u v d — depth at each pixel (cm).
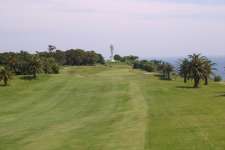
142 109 6706
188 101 7694
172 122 5000
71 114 6612
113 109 6994
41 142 3997
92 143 3794
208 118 5225
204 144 3588
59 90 10519
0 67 11669
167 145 3588
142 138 3941
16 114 6850
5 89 10750
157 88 10544
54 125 5306
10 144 4003
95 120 5638
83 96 9288
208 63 11506
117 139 3938
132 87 10819
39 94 9888
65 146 3725
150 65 18262
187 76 11600
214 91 9831
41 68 13562
